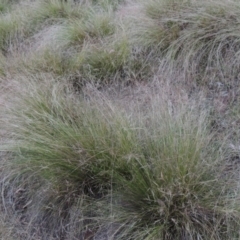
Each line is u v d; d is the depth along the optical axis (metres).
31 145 1.24
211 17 1.69
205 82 1.61
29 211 1.30
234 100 1.51
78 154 1.20
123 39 1.88
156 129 1.20
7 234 1.23
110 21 2.14
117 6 2.39
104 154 1.18
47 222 1.26
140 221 1.11
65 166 1.22
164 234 1.08
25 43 2.29
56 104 1.44
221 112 1.47
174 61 1.71
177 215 1.09
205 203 1.07
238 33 1.62
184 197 1.06
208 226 1.06
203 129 1.28
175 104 1.41
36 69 1.89
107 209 1.18
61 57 1.96
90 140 1.22
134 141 1.17
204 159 1.13
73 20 2.32
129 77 1.77
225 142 1.30
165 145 1.12
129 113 1.37
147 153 1.17
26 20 2.49
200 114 1.32
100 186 1.24
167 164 1.08
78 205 1.23
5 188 1.37
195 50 1.68
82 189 1.25
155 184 1.08
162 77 1.69
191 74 1.65
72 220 1.22
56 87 1.61
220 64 1.63
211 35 1.68
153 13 1.93
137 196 1.14
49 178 1.26
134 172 1.13
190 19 1.76
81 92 1.72
